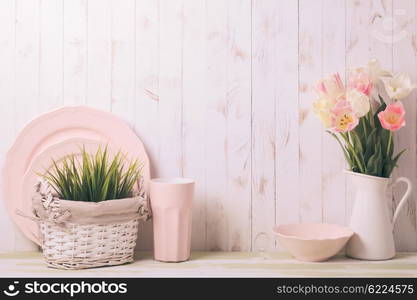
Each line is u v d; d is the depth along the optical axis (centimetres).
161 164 159
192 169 159
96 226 139
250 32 158
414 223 158
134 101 159
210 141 159
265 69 158
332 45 158
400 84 144
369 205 149
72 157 145
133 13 158
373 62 148
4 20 158
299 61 158
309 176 158
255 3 158
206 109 159
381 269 140
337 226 154
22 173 154
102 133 157
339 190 158
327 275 135
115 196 142
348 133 150
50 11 158
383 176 150
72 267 139
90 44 158
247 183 159
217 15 158
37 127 155
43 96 158
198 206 159
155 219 147
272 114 158
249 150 159
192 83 158
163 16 158
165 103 159
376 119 150
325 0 158
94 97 158
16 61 158
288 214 159
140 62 158
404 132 158
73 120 156
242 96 159
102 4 158
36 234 155
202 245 160
